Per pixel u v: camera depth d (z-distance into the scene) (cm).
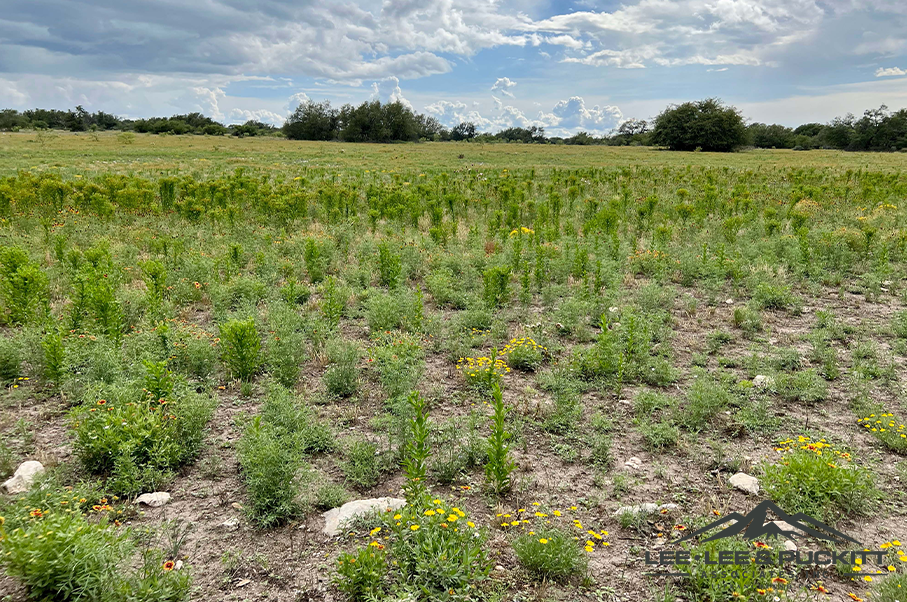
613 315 902
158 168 3503
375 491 461
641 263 1215
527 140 15188
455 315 902
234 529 405
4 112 11131
